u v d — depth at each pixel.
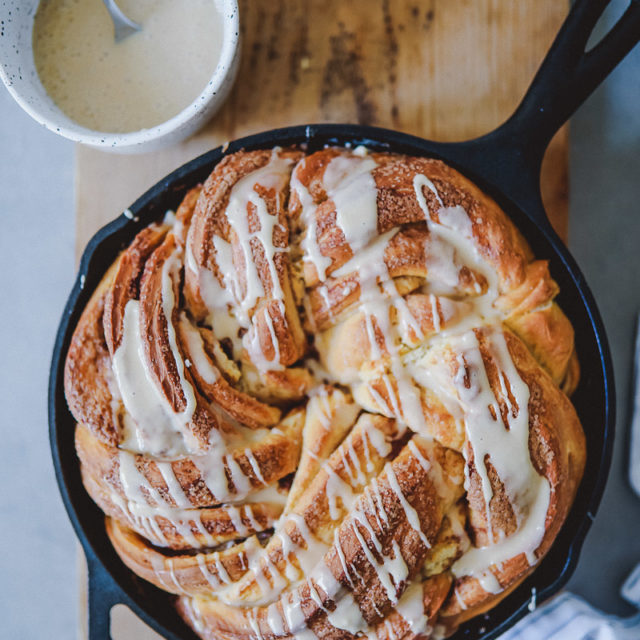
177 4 0.56
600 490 0.54
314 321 0.52
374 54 0.61
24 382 0.69
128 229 0.55
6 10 0.54
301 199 0.52
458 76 0.61
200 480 0.51
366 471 0.51
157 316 0.51
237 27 0.54
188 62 0.56
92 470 0.53
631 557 0.65
